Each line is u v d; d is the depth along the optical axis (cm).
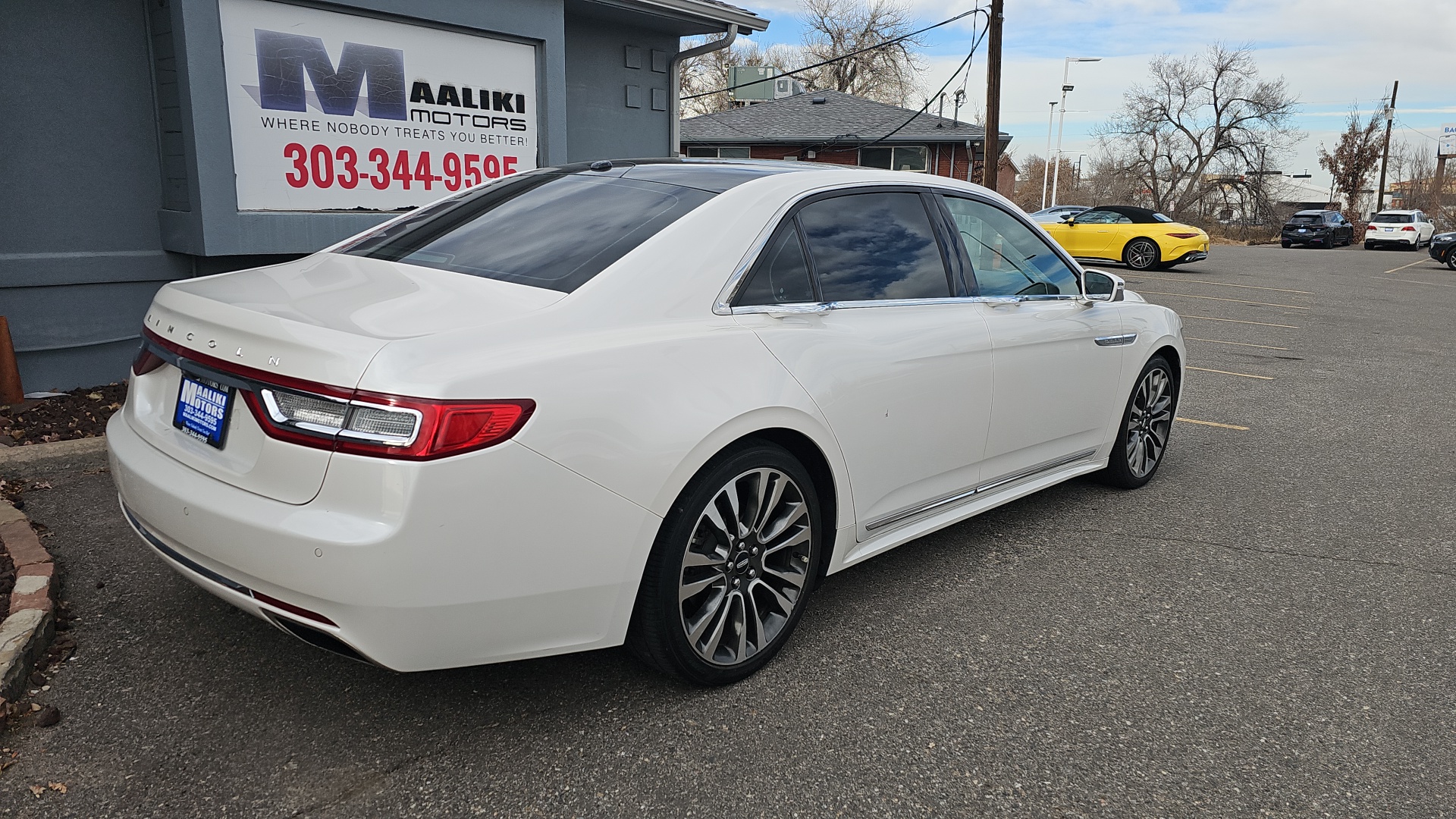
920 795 232
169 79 580
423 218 326
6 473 430
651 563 249
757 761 243
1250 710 278
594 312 242
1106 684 290
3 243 547
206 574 229
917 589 356
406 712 258
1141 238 2158
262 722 251
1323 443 621
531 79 760
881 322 313
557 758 240
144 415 263
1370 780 245
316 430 205
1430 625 341
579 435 224
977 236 375
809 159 2928
